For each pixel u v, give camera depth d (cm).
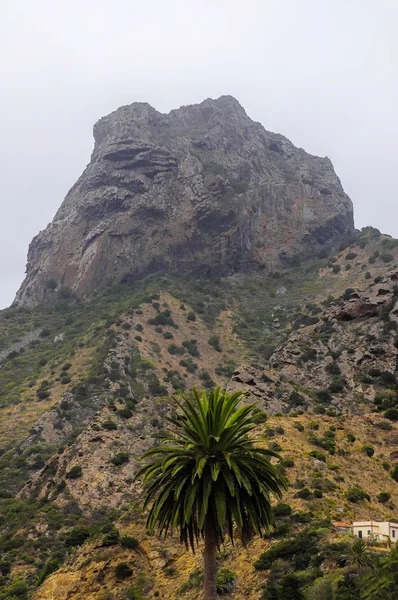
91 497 12094
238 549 7544
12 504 12625
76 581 8019
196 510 4266
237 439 4472
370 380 13762
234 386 12975
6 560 10519
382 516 8219
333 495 8438
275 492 4409
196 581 7238
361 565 6122
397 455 10006
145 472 4531
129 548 8362
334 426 10619
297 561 6731
